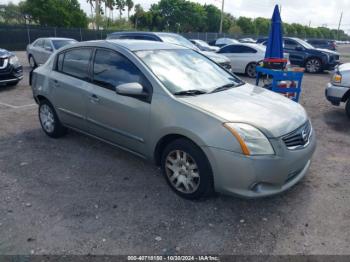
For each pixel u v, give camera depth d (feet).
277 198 11.32
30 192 11.50
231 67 42.09
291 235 9.39
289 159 9.86
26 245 8.82
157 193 11.52
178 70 12.66
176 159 11.00
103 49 13.41
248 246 8.92
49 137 16.99
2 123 19.45
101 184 12.14
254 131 9.62
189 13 248.73
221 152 9.62
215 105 10.66
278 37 24.61
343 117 22.35
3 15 136.67
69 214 10.21
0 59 28.30
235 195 9.86
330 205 10.94
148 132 11.44
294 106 12.09
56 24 128.06
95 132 13.94
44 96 16.02
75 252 8.58
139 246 8.84
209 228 9.64
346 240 9.21
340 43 281.95
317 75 46.83
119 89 11.18
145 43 13.91
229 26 274.57
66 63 15.07
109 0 207.21
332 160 14.74
